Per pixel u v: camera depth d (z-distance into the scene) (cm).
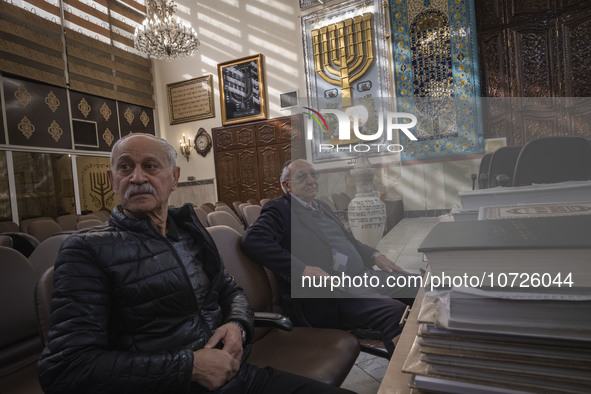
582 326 33
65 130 856
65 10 869
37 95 805
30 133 787
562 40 711
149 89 1080
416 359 43
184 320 115
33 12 798
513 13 736
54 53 831
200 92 1055
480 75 763
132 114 1030
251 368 124
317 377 125
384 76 802
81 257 104
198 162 1077
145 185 116
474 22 721
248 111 994
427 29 757
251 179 1008
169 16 851
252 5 977
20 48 760
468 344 38
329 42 865
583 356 34
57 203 834
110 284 106
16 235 268
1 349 137
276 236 163
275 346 148
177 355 98
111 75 962
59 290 99
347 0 844
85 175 898
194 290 125
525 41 734
